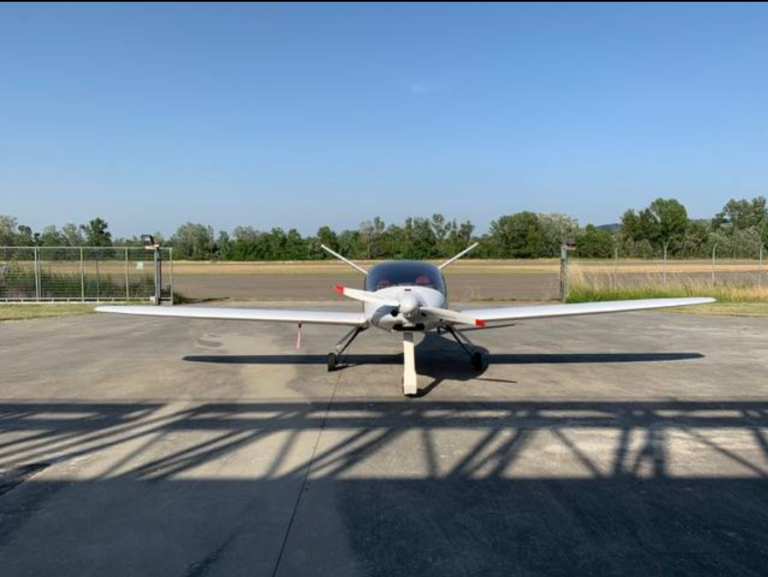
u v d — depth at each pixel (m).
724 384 7.42
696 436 5.23
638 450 4.84
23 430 5.46
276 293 26.05
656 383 7.50
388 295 7.30
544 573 2.95
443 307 7.59
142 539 3.31
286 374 8.18
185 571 2.97
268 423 5.67
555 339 11.82
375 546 3.22
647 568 3.00
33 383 7.55
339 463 4.53
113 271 23.05
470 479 4.20
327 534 3.36
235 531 3.40
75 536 3.35
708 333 12.66
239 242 81.44
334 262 74.88
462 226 83.62
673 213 72.88
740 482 4.15
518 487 4.05
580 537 3.33
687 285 21.67
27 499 3.86
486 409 6.20
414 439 5.14
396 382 7.62
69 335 12.55
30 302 20.95
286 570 2.97
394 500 3.84
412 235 80.19
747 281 25.44
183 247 85.25
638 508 3.71
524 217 77.25
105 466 4.48
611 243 68.94
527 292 25.73
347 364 8.98
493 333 12.77
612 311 8.70
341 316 8.59
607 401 6.54
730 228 78.69
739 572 2.96
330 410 6.17
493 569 2.98
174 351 10.34
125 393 6.98
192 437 5.22
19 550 3.19
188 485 4.10
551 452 4.79
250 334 12.73
